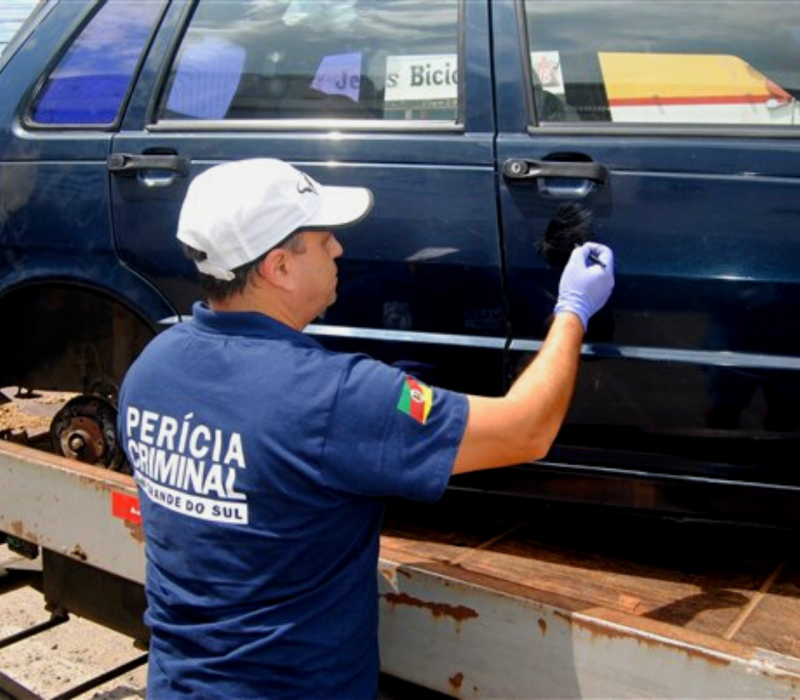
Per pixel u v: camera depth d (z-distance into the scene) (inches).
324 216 63.2
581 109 82.8
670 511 81.2
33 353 109.4
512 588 69.7
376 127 88.2
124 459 106.8
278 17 95.8
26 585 121.8
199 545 61.6
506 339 83.9
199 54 97.7
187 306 95.3
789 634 70.3
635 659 62.9
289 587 61.2
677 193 77.8
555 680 66.8
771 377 76.2
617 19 84.4
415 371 86.7
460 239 84.2
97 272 98.6
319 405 58.4
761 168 76.3
